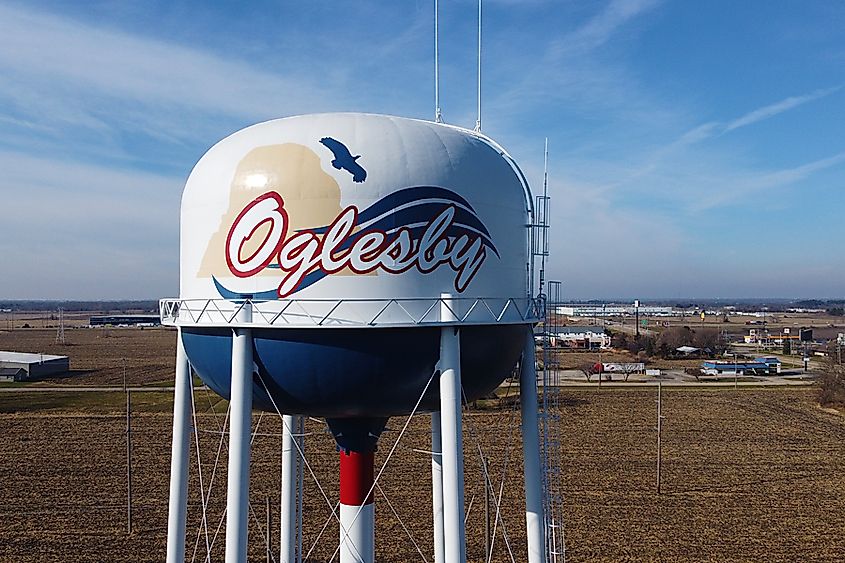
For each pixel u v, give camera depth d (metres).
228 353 11.80
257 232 11.29
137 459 36.16
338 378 11.38
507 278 12.48
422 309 11.27
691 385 65.69
